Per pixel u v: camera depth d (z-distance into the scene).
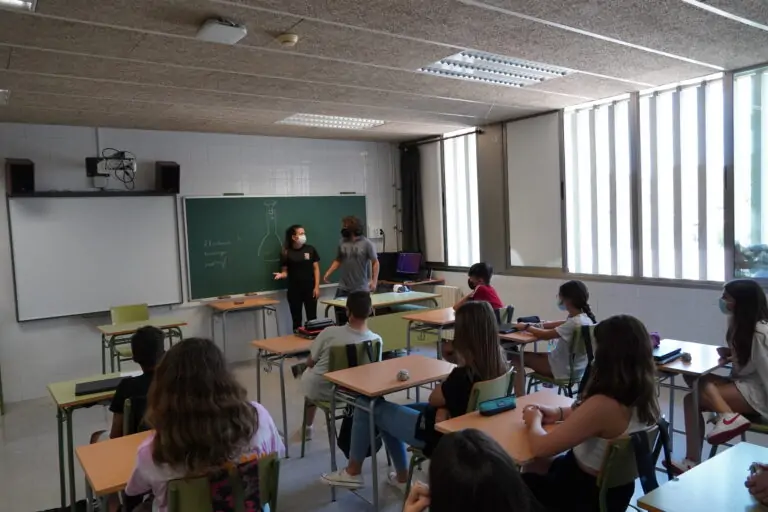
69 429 2.70
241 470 1.66
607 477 1.81
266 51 3.34
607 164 5.20
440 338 4.71
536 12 2.85
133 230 5.71
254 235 6.46
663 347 3.30
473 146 6.61
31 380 5.25
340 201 7.14
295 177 6.77
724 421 2.74
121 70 3.62
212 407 1.65
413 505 1.21
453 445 0.99
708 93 4.45
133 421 2.39
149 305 5.80
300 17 2.81
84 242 5.45
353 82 4.20
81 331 5.48
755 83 4.13
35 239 5.22
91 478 1.83
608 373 1.87
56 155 5.35
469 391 2.40
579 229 5.50
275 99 4.66
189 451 1.62
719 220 4.45
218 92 4.33
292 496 3.08
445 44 3.33
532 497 1.01
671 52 3.68
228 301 6.19
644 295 4.95
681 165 4.67
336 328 3.37
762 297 2.88
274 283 6.62
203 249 6.13
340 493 3.10
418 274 7.05
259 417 1.86
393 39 3.21
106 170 5.54
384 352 5.21
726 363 3.03
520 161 5.99
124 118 5.17
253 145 6.46
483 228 6.49
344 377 2.90
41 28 2.83
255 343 3.88
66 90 4.07
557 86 4.64
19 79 3.74
